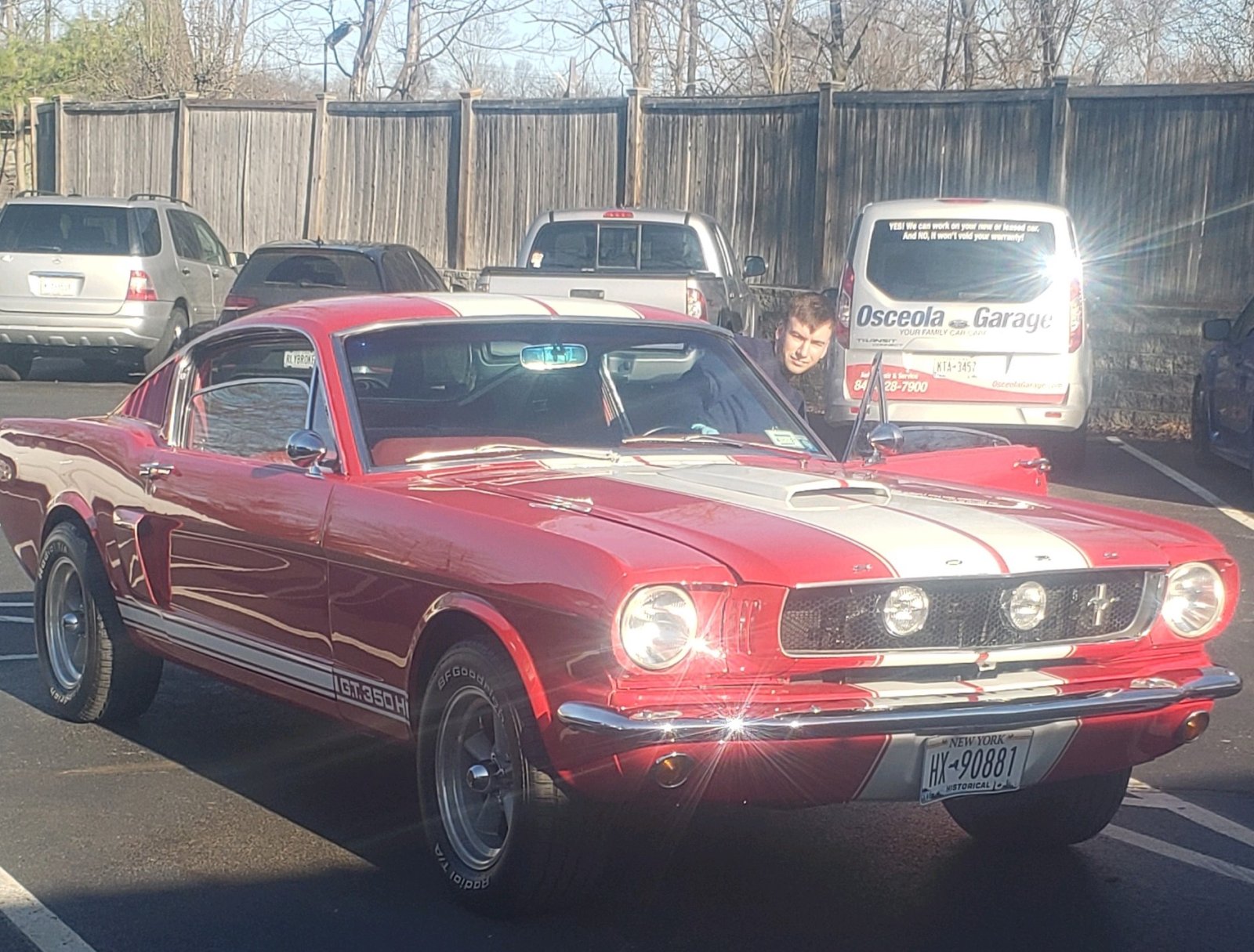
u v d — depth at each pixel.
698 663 3.98
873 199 18.75
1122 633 4.45
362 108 23.25
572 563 4.02
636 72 26.88
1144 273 17.05
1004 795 5.04
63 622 6.53
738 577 3.97
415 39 29.39
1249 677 7.36
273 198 24.33
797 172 19.41
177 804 5.50
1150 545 4.46
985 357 12.37
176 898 4.63
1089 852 5.17
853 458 6.50
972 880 4.91
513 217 21.89
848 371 12.61
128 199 18.55
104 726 6.42
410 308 5.59
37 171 27.78
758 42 25.61
